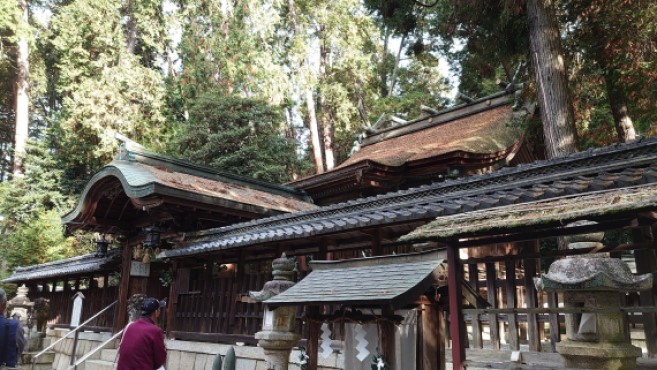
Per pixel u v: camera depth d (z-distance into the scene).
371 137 17.86
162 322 11.94
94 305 12.73
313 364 4.23
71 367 8.91
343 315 3.98
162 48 24.14
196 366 8.12
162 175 9.61
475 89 18.47
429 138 14.58
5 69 23.64
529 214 3.19
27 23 21.42
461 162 10.56
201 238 9.08
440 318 3.79
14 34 22.05
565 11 9.29
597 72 9.18
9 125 27.88
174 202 8.85
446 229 3.43
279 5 21.14
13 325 4.88
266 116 18.45
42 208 19.50
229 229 8.67
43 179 19.88
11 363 4.81
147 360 3.97
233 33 20.77
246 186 11.91
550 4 8.27
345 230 6.45
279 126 19.55
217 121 18.25
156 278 12.25
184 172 10.89
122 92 20.59
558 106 7.81
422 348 3.73
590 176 4.43
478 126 13.23
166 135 21.47
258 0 20.55
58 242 18.12
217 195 9.43
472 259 3.67
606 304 3.02
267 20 20.69
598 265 3.02
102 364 8.98
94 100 19.42
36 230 18.05
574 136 7.70
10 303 12.18
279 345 4.68
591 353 2.93
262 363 7.05
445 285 3.72
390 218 5.81
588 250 3.51
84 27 20.33
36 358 11.36
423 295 3.72
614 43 8.52
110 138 19.17
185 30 23.94
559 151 7.62
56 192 19.56
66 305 14.34
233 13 21.25
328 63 24.36
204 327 8.50
